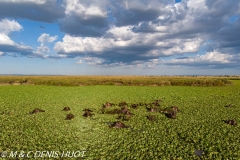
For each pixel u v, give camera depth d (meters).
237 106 25.42
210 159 11.21
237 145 13.05
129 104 26.88
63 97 31.86
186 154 11.72
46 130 15.70
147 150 12.23
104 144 13.07
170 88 47.88
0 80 57.69
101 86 52.62
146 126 16.97
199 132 15.42
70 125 17.08
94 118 19.53
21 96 32.53
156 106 25.44
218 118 19.62
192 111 22.62
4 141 13.38
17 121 18.14
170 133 15.22
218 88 48.38
